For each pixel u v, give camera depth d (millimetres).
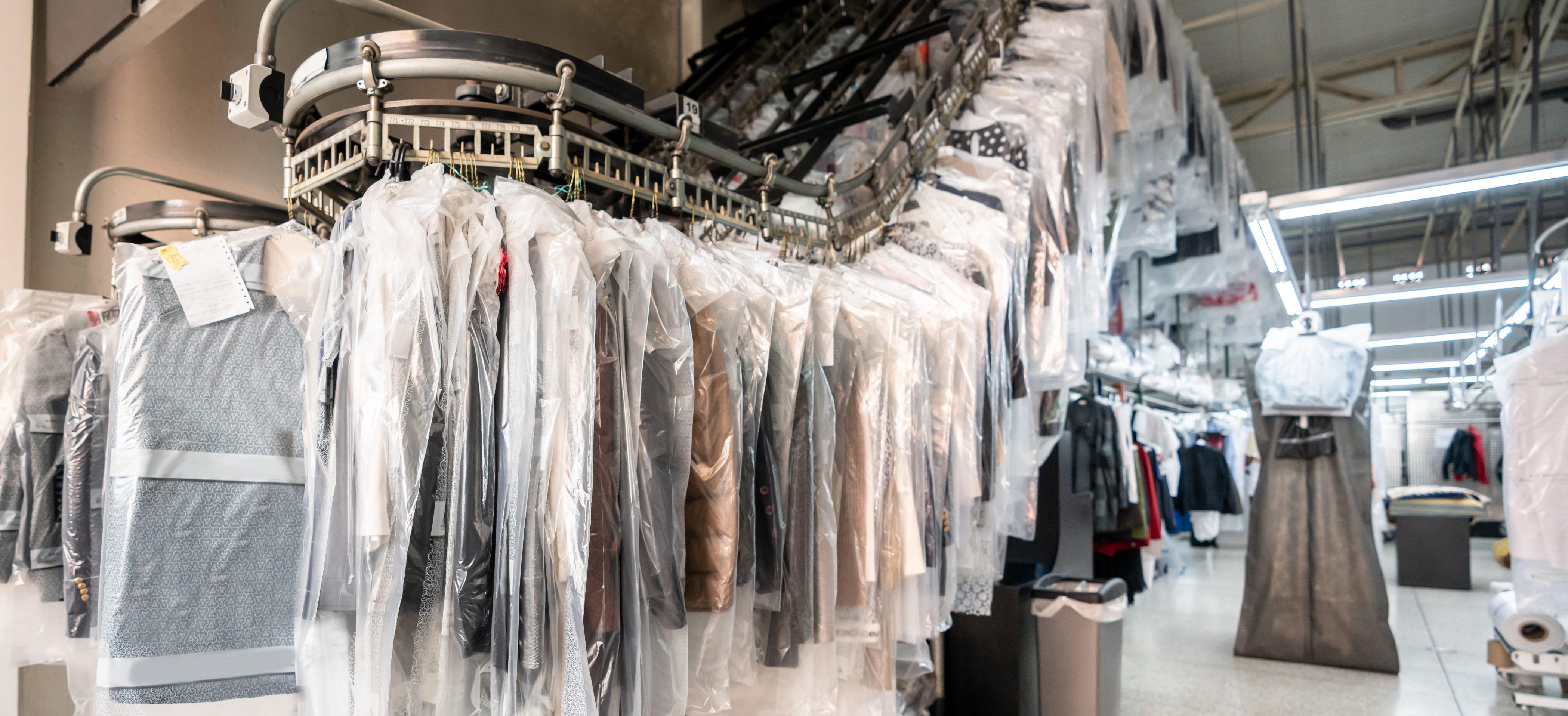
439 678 973
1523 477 2463
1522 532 2451
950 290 2053
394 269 993
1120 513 5008
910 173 2361
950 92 2510
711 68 3641
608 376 1090
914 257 2150
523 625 994
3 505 1719
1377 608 3949
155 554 1123
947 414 1905
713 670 1241
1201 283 5156
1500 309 4664
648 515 1130
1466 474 10625
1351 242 9539
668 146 1579
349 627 1062
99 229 2293
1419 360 6633
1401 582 6949
